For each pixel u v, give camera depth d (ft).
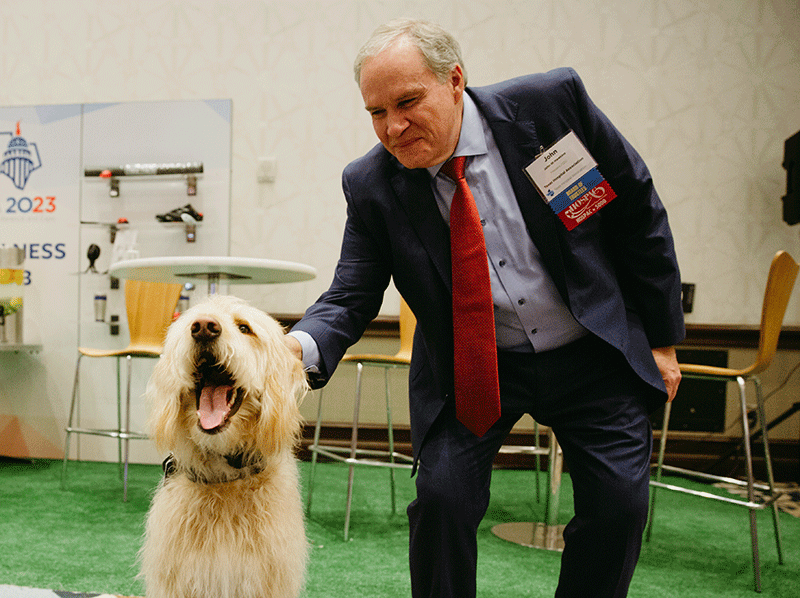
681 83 11.73
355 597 5.38
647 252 3.49
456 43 3.23
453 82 3.24
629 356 3.41
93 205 11.92
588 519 3.33
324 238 12.13
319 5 12.29
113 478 9.95
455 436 3.55
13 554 6.26
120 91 12.50
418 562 3.45
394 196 3.63
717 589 5.94
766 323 6.20
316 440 8.25
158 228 11.88
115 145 11.96
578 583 3.43
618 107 11.84
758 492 9.95
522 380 3.64
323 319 3.89
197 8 12.43
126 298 9.59
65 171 11.97
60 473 10.33
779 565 6.64
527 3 12.00
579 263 3.40
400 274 3.68
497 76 12.00
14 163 12.07
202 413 3.30
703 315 11.53
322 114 12.22
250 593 3.25
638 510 3.22
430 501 3.33
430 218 3.54
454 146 3.37
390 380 11.69
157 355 8.70
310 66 12.28
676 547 7.21
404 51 3.02
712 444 11.12
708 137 11.66
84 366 11.62
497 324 3.61
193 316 3.37
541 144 3.43
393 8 12.19
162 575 3.30
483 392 3.41
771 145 11.57
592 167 3.35
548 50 11.94
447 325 3.60
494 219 3.51
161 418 3.40
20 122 12.09
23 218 12.00
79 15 12.63
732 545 7.31
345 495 9.00
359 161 3.92
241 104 12.29
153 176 11.88
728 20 11.67
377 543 6.91
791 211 10.76
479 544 7.01
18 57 12.73
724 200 11.60
